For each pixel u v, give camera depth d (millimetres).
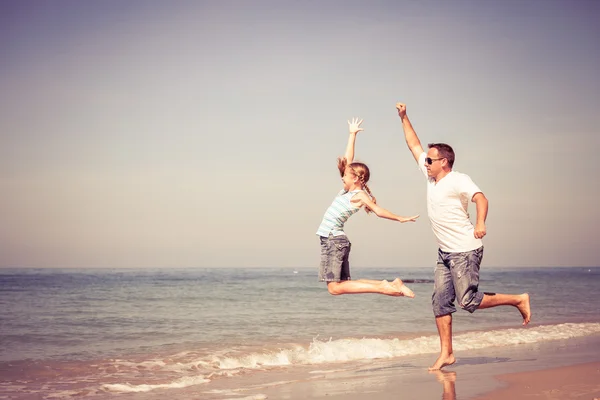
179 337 10773
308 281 47156
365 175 5691
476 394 4867
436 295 6090
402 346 8992
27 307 17547
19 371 7250
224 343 9898
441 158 5645
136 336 10938
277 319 14000
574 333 10750
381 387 5395
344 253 5652
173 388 5879
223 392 5531
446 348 6277
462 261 5680
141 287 32750
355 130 6293
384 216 5402
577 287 35844
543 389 5020
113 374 7012
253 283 41406
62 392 5836
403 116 6328
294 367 7297
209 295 24500
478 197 5410
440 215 5664
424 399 4746
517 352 8227
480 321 13656
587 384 5250
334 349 8562
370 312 15883
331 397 5004
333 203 5734
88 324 12984
